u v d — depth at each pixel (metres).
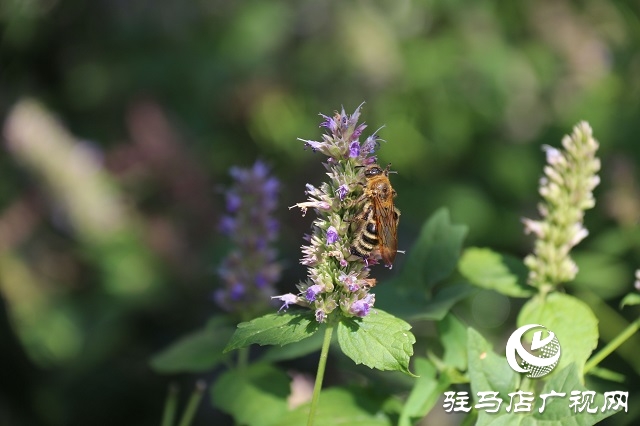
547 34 10.37
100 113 10.11
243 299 3.80
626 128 9.24
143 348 8.31
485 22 10.23
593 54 10.22
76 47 10.27
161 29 10.02
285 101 10.02
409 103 9.92
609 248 6.20
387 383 3.46
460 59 9.95
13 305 8.34
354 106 9.93
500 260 3.59
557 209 3.42
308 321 2.87
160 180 9.20
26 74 10.20
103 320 8.52
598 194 7.15
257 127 10.01
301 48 10.09
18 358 7.34
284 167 10.04
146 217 9.13
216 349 3.68
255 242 3.82
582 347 3.16
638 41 10.45
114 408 7.71
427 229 3.58
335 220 2.90
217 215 9.28
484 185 9.83
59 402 7.62
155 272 8.79
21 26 9.98
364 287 2.86
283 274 8.38
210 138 9.96
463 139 9.94
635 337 5.37
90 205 8.94
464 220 9.44
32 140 8.95
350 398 3.27
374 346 2.76
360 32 9.89
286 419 3.17
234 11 9.92
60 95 10.26
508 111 10.13
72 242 8.88
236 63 9.72
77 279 8.82
